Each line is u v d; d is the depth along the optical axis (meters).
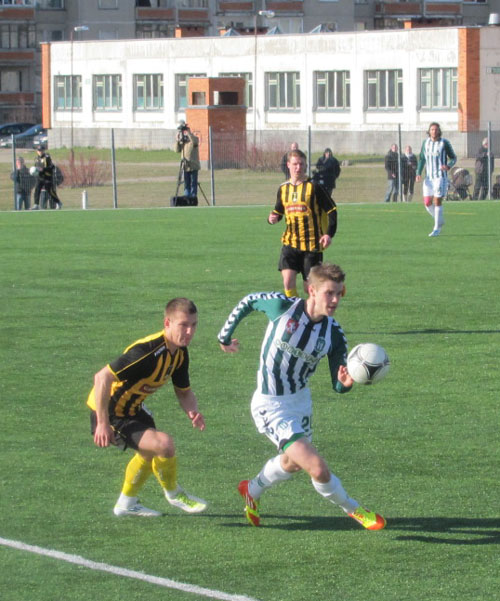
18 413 14.62
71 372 17.05
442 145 36.72
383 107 103.69
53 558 9.59
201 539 10.10
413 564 9.48
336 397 15.49
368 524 10.15
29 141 117.75
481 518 10.59
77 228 41.34
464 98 96.81
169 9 152.25
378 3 151.62
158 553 9.74
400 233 38.72
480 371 17.02
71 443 13.27
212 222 43.50
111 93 121.06
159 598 8.73
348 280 26.75
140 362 9.99
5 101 150.25
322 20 149.38
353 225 41.91
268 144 76.94
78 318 21.62
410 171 55.84
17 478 11.90
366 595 8.82
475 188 56.59
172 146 114.38
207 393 15.76
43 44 125.75
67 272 28.38
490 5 154.50
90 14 149.50
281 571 9.32
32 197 56.81
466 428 13.83
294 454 9.90
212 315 22.03
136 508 10.68
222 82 98.31
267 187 63.72
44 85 126.38
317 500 11.21
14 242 36.22
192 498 10.76
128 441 10.31
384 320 21.39
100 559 9.59
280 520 10.63
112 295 24.52
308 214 19.67
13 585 8.98
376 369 10.16
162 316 21.83
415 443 13.19
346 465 12.34
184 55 115.06
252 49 111.69
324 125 107.75
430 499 11.16
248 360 17.95
